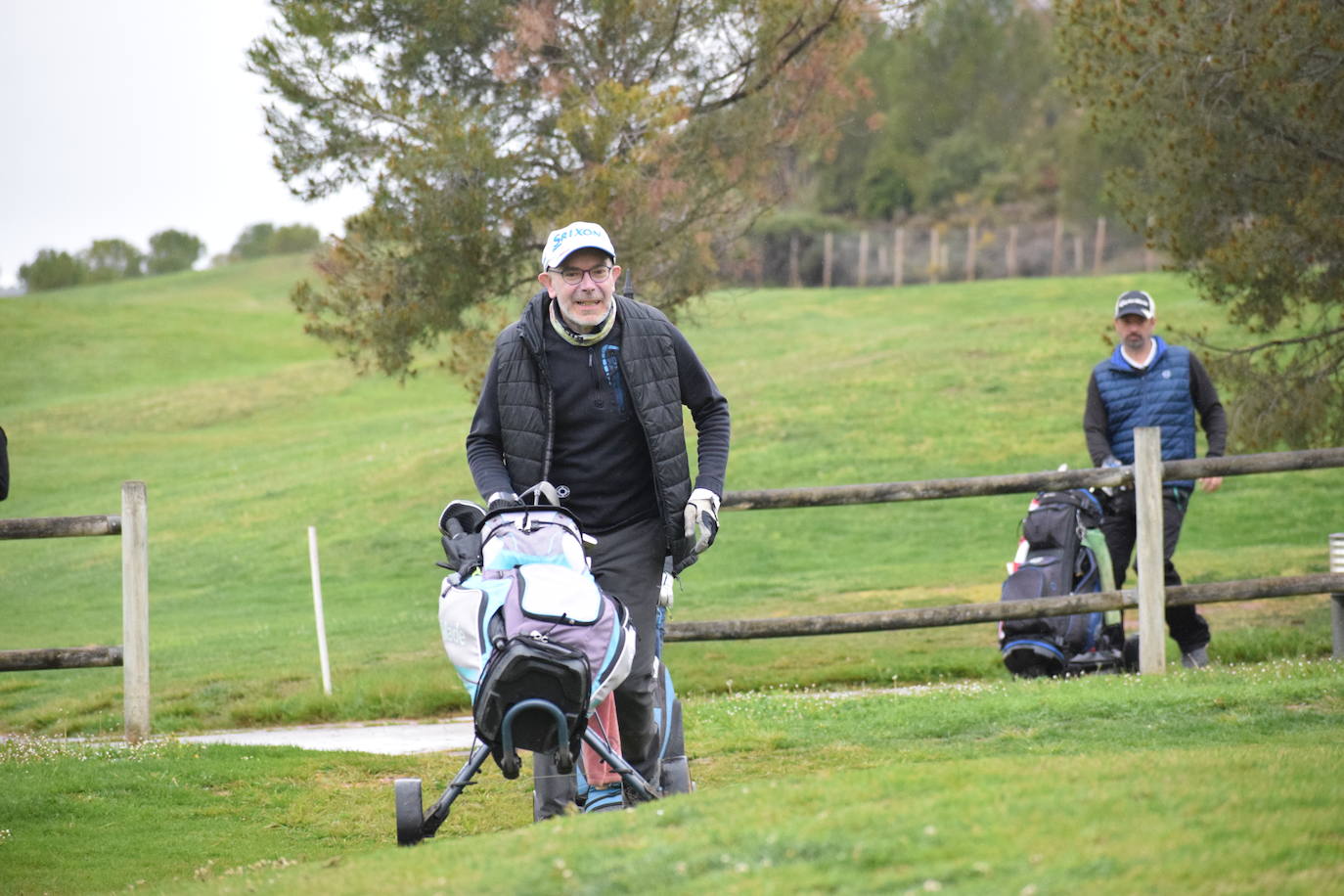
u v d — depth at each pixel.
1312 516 29.97
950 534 31.36
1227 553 23.83
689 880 5.34
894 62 126.38
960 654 16.84
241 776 10.91
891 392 46.62
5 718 17.77
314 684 17.44
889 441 40.31
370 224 19.42
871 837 5.57
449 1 19.34
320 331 20.25
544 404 7.95
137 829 9.47
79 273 174.75
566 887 5.44
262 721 15.69
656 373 8.01
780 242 106.69
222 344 88.81
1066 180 104.12
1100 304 68.88
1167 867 4.92
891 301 78.81
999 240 106.38
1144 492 13.27
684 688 16.11
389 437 54.09
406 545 35.69
